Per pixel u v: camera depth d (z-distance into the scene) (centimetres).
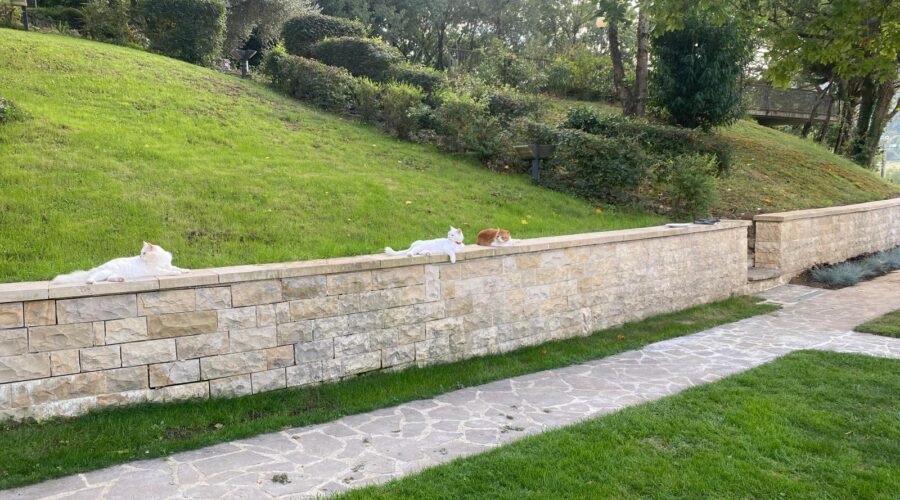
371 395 543
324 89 1479
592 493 368
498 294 696
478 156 1305
